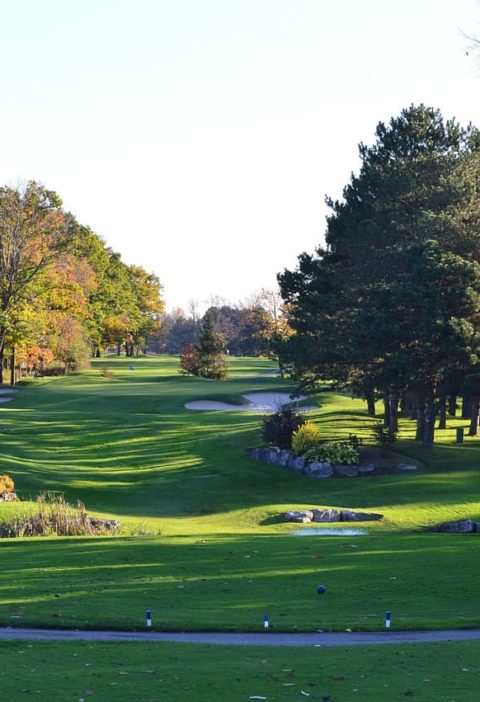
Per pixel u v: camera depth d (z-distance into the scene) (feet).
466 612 69.05
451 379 159.84
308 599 73.41
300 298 220.23
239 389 320.29
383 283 187.83
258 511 135.95
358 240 202.08
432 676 49.88
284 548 98.17
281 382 351.67
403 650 56.39
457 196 188.14
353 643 59.67
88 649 56.49
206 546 99.35
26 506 130.62
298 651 56.34
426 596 74.38
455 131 217.15
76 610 68.80
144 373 437.99
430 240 168.96
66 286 376.89
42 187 331.36
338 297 204.74
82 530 120.26
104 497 150.41
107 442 214.69
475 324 164.86
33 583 79.36
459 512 133.18
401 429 213.05
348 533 122.83
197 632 63.36
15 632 63.05
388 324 160.45
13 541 106.73
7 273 330.95
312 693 46.37
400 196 194.80
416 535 112.98
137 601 72.43
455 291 156.97
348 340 180.14
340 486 151.23
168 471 173.99
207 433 216.54
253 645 58.44
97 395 306.76
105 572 84.48
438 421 236.84
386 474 157.99
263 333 499.10
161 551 95.66
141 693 45.98
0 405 301.63
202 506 144.77
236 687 47.42
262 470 167.02
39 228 330.54
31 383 368.27
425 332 159.22
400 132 215.10
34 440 220.43
